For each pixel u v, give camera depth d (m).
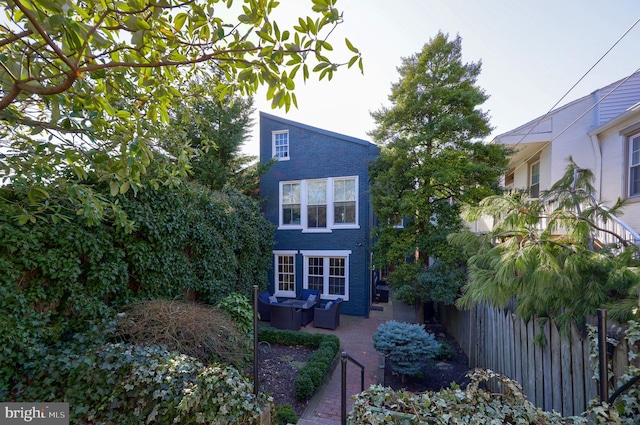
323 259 10.32
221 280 6.70
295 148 10.69
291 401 4.38
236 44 2.04
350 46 1.93
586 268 2.55
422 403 2.08
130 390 2.86
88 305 3.83
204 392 2.60
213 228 6.62
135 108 2.78
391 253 7.43
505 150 7.36
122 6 1.81
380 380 4.93
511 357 3.99
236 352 4.12
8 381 3.06
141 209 4.66
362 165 9.82
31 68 1.96
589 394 2.66
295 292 10.52
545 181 8.29
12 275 3.17
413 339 4.81
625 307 2.34
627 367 2.28
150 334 3.72
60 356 3.24
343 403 2.42
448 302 6.68
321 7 1.78
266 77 1.99
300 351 6.33
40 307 3.48
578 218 2.68
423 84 7.52
